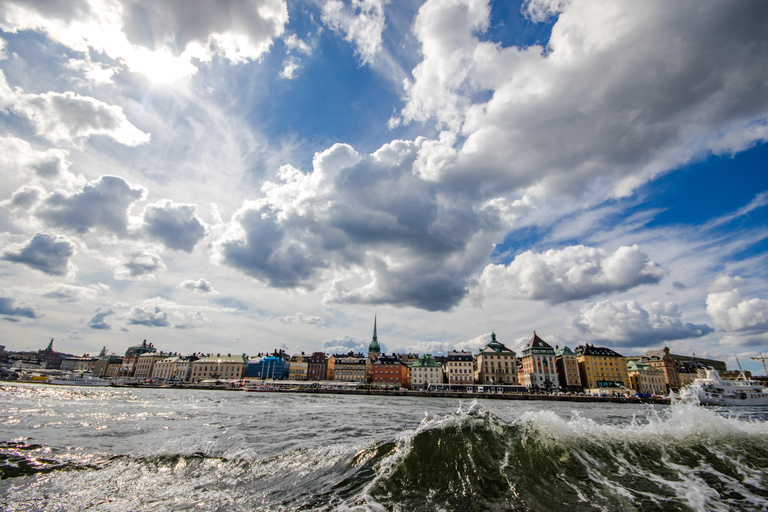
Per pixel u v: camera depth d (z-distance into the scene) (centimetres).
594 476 1256
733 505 1068
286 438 2225
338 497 1140
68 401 5088
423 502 1085
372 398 9781
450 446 1444
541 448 1434
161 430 2506
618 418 4809
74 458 1625
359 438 2245
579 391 14525
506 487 1177
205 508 1098
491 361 16212
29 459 1597
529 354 15962
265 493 1200
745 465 1351
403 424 3067
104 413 3550
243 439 2080
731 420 1784
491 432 1564
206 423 2959
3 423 2636
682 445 1505
